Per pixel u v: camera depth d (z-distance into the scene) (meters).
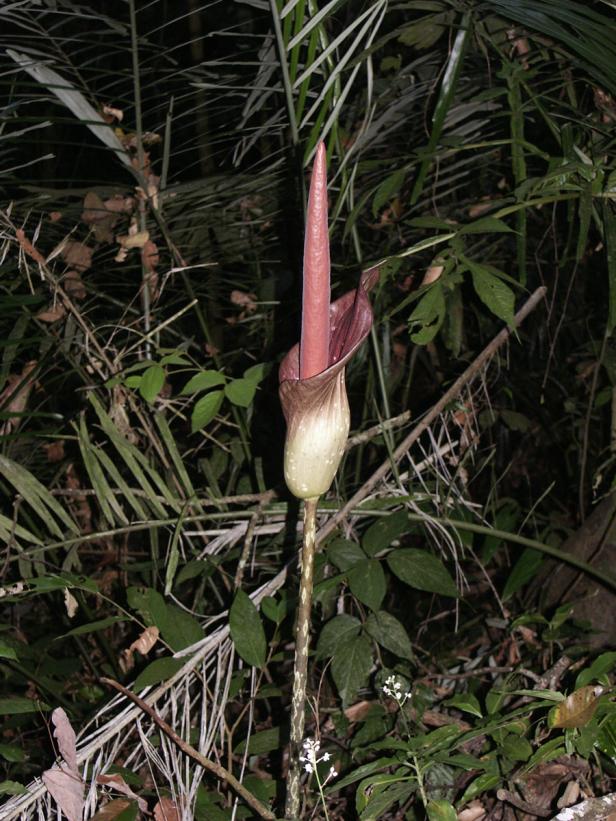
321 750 3.03
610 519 3.37
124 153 3.27
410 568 2.96
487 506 3.70
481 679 3.27
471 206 3.53
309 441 2.28
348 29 2.82
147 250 3.35
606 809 2.54
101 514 3.72
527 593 3.72
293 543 3.22
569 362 4.47
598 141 3.09
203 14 4.78
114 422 3.21
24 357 3.96
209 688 3.01
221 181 3.51
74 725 3.26
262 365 2.95
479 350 4.35
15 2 3.07
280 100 3.65
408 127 3.85
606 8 3.20
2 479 3.55
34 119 3.12
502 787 2.76
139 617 3.63
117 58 4.54
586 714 2.54
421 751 2.58
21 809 2.59
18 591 2.76
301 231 3.54
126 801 2.53
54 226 3.70
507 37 3.24
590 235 3.66
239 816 2.75
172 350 3.06
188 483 3.13
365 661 2.86
